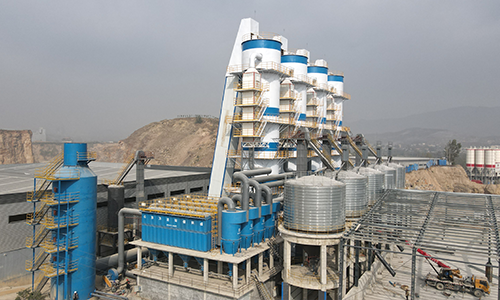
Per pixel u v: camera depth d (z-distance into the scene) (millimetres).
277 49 49562
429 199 47750
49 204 33656
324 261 32656
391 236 31109
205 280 34125
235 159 52719
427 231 31141
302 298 38156
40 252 38062
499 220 37500
